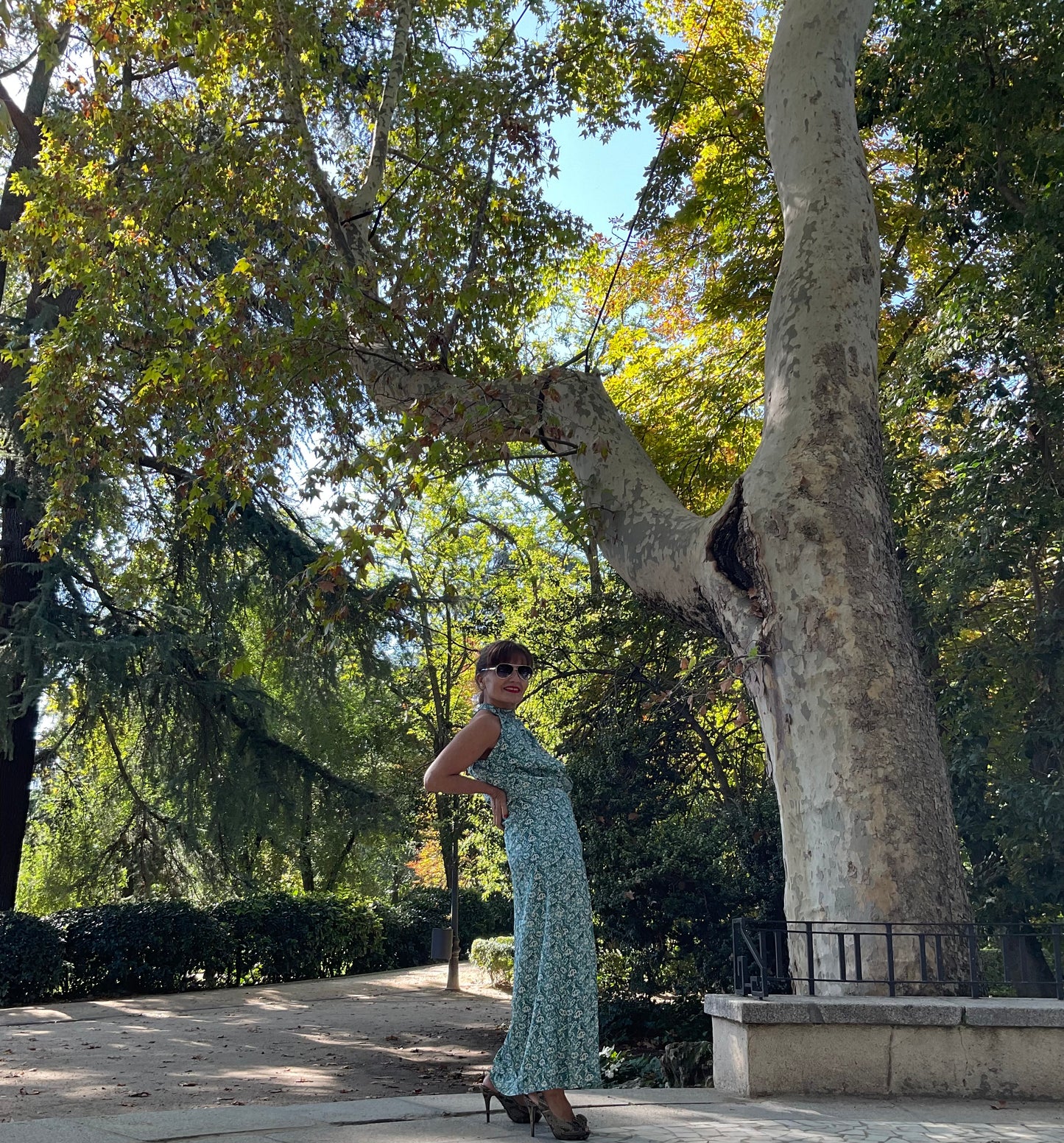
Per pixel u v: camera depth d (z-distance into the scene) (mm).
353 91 14586
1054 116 12883
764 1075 5469
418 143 14352
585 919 4148
